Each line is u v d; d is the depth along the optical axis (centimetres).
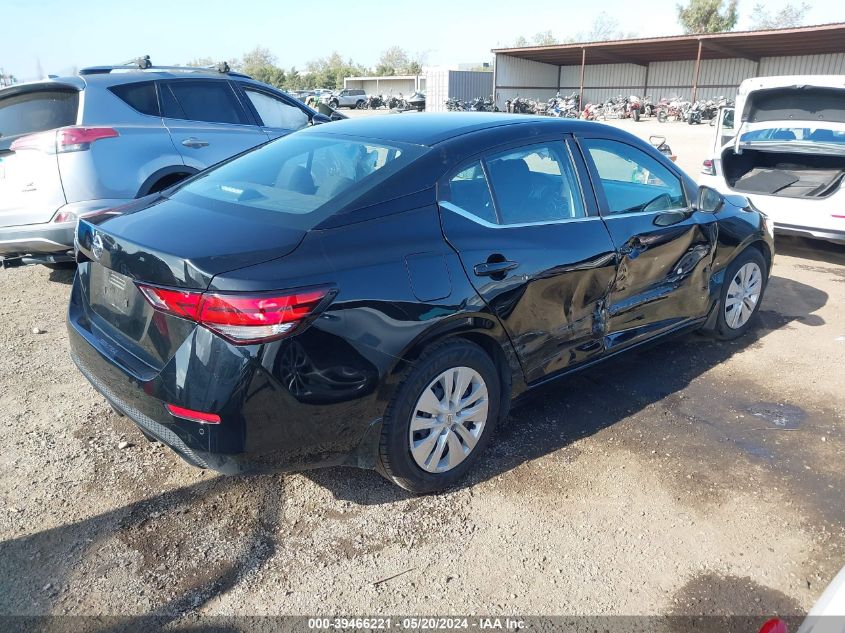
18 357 437
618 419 366
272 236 249
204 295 226
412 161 287
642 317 384
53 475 308
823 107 663
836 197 620
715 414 373
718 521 284
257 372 230
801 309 549
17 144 490
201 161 576
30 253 516
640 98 3922
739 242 445
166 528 274
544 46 4000
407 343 260
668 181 405
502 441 343
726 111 753
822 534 277
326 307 239
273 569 253
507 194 312
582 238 333
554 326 326
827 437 350
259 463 245
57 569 250
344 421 254
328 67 10656
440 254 274
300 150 328
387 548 265
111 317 278
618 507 292
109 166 512
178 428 240
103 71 585
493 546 267
